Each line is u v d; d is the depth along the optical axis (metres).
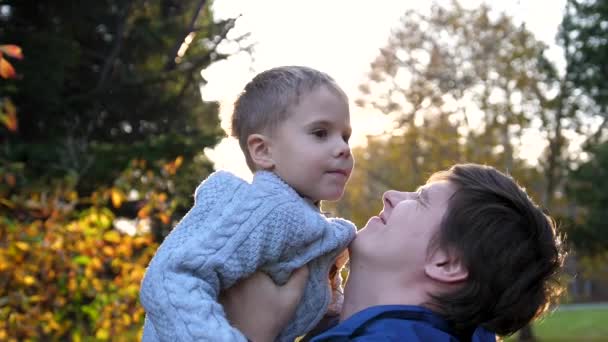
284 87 2.26
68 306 6.13
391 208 2.42
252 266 2.08
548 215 2.48
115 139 17.66
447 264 2.25
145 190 6.91
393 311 2.17
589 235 25.14
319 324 2.53
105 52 17.53
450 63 23.70
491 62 23.41
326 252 2.24
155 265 2.04
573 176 25.22
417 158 24.16
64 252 5.86
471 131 23.28
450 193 2.33
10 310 5.80
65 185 6.95
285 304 2.17
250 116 2.30
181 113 18.06
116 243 6.46
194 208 2.15
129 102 17.36
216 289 2.06
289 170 2.23
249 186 2.17
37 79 14.98
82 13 16.64
